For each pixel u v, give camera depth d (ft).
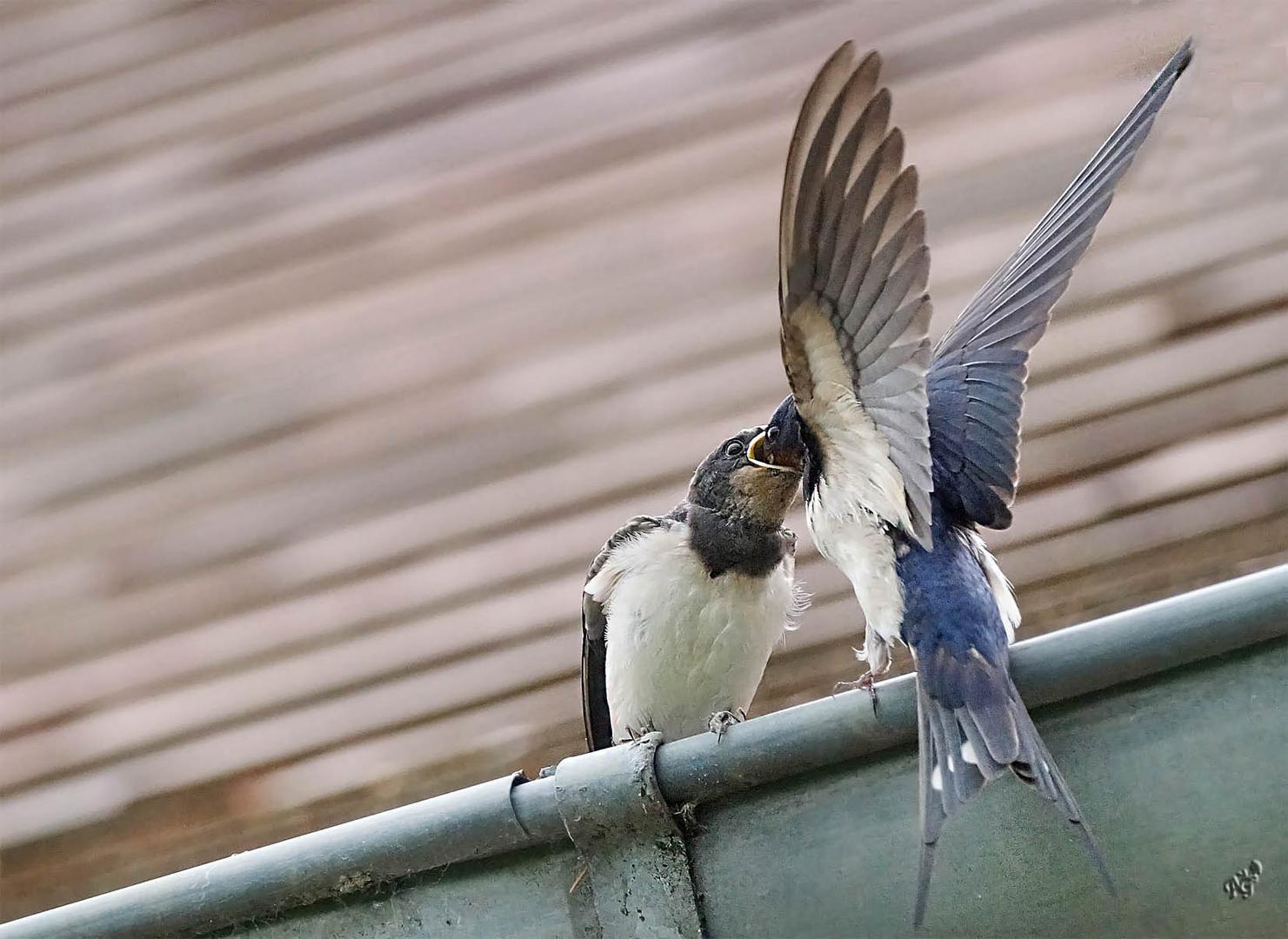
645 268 38.40
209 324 40.45
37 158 44.70
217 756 32.50
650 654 27.27
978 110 37.96
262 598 35.04
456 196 41.42
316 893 18.63
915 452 18.02
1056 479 31.96
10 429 39.68
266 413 38.40
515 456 35.91
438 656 32.91
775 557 27.68
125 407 39.34
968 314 24.73
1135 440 32.07
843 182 17.48
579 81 42.63
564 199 40.55
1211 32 34.99
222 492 37.27
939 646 20.04
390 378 38.32
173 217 42.68
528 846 18.31
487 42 44.06
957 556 21.15
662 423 35.14
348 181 42.27
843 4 41.73
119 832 31.94
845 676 30.40
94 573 36.37
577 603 32.86
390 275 40.32
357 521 35.81
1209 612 16.89
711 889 17.76
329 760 31.89
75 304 41.60
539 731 31.27
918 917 15.76
